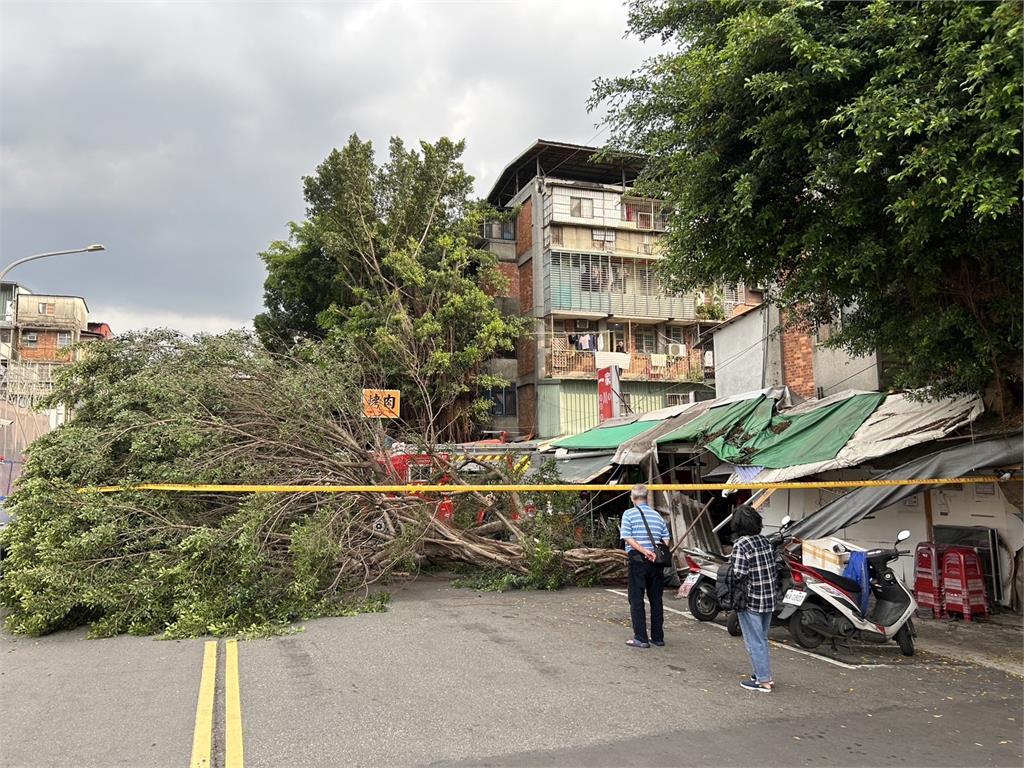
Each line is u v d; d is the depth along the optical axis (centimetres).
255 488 825
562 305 2819
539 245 2902
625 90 940
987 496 926
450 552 1149
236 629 764
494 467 1273
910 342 791
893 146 610
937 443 906
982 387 797
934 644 761
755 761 427
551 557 1092
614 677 604
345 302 2523
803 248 751
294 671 611
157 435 880
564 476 1509
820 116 667
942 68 592
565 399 2820
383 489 877
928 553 917
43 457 826
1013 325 677
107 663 641
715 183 755
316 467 1009
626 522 736
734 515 605
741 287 2972
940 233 630
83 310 4866
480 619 852
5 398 2655
